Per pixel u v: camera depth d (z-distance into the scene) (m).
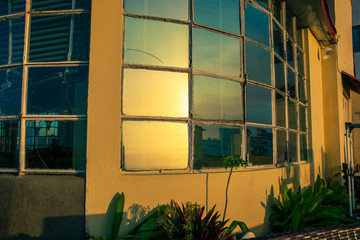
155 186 3.67
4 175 3.70
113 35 3.69
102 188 3.49
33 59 3.90
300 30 7.40
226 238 3.48
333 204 6.11
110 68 3.65
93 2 3.68
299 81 7.09
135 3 3.91
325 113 8.50
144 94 3.82
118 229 3.38
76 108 3.74
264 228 4.72
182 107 4.00
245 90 4.66
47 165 3.68
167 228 3.34
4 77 3.97
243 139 4.55
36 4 3.98
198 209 3.54
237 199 4.30
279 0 6.00
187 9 4.19
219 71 4.39
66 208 3.51
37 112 3.81
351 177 5.23
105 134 3.56
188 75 4.08
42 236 3.51
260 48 5.15
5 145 3.81
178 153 3.90
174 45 4.05
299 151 6.55
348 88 10.66
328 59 8.56
